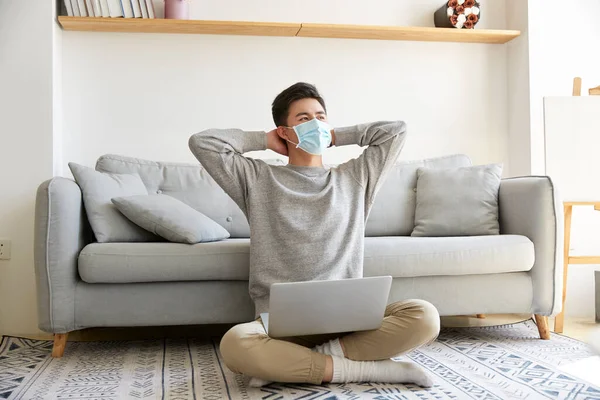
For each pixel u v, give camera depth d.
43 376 1.94
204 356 2.25
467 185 2.80
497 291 2.45
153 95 3.27
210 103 3.31
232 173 1.95
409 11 3.50
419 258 2.36
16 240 2.88
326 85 3.42
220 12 3.33
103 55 3.23
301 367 1.68
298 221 1.88
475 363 2.06
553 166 2.93
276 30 3.26
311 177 1.97
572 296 3.37
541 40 3.40
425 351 2.27
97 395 1.70
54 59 2.99
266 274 1.87
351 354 1.75
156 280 2.26
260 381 1.71
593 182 2.91
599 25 3.48
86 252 2.23
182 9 3.17
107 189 2.51
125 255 2.23
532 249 2.46
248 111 3.34
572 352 2.23
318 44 3.41
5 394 1.72
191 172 2.93
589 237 3.42
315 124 1.92
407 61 3.50
